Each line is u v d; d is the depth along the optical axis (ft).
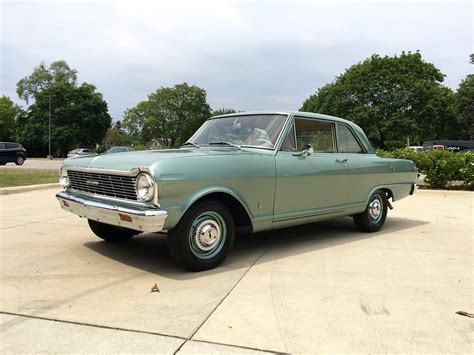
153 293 11.94
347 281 13.20
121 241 18.26
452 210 28.55
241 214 15.21
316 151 17.99
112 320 10.12
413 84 129.80
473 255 16.51
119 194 13.75
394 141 133.59
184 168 12.93
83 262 15.07
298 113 17.24
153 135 252.83
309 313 10.68
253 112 17.93
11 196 33.83
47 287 12.46
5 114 211.61
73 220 23.36
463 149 73.10
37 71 229.45
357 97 136.36
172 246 13.41
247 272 13.99
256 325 9.93
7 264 14.79
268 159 15.44
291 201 16.30
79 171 15.39
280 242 18.56
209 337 9.29
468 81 173.06
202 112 254.06
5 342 9.04
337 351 8.77
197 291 12.12
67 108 200.13
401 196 22.56
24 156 96.43
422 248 17.63
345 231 21.15
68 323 9.96
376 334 9.56
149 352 8.61
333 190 18.07
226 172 13.98
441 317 10.53
